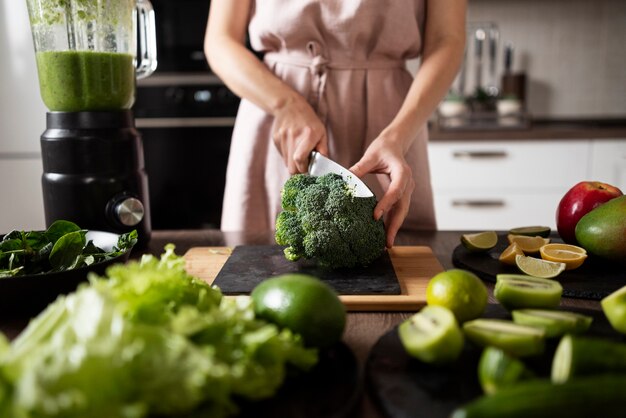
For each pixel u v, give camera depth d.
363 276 0.81
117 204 0.93
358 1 1.10
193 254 0.96
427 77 1.09
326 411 0.45
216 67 1.16
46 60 0.89
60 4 0.87
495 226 2.21
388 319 0.69
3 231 2.12
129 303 0.49
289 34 1.16
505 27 2.55
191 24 2.13
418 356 0.50
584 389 0.36
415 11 1.18
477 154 2.15
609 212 0.80
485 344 0.51
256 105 1.12
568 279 0.79
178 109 2.19
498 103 2.34
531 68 2.58
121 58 0.92
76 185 0.91
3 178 2.08
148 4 1.07
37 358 0.38
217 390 0.39
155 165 2.23
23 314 0.67
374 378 0.50
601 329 0.60
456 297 0.58
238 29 1.21
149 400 0.37
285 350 0.46
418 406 0.46
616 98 2.57
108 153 0.92
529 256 0.87
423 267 0.86
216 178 2.24
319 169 0.97
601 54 2.54
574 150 2.13
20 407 0.34
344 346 0.56
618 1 2.48
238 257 0.91
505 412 0.35
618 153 2.11
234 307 0.51
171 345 0.40
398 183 0.87
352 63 1.18
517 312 0.58
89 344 0.37
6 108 2.03
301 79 1.18
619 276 0.80
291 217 0.86
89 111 0.91
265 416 0.44
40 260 0.76
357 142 1.22
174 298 0.52
